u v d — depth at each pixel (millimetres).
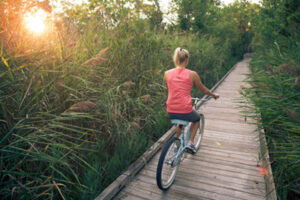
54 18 3459
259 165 3559
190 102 3002
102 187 3023
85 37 4195
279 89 3865
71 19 3975
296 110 3162
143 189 3051
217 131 5180
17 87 2555
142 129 4648
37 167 2605
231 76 14852
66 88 3045
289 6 8477
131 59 4965
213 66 12352
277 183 3020
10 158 2225
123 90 4332
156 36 6828
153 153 3961
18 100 2508
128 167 3396
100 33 4836
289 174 3123
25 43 2881
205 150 4195
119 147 3705
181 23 18094
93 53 4102
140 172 3469
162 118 5246
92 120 3523
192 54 9555
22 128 2307
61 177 2764
